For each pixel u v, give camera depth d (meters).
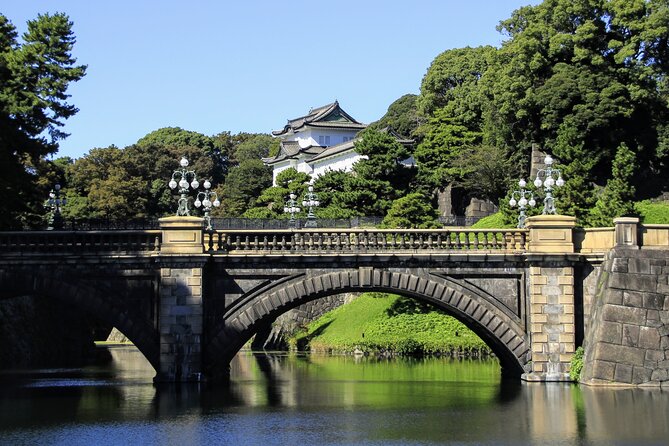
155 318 51.56
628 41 89.88
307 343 95.31
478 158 102.69
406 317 85.69
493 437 36.50
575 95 88.88
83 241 51.84
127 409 43.84
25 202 66.31
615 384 49.41
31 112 68.56
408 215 90.44
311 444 35.38
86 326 84.19
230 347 51.84
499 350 58.03
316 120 151.62
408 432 37.78
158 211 130.38
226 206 135.12
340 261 51.94
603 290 50.66
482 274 52.34
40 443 35.78
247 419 41.28
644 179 89.69
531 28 93.44
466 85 120.88
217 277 52.00
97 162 133.12
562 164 89.62
